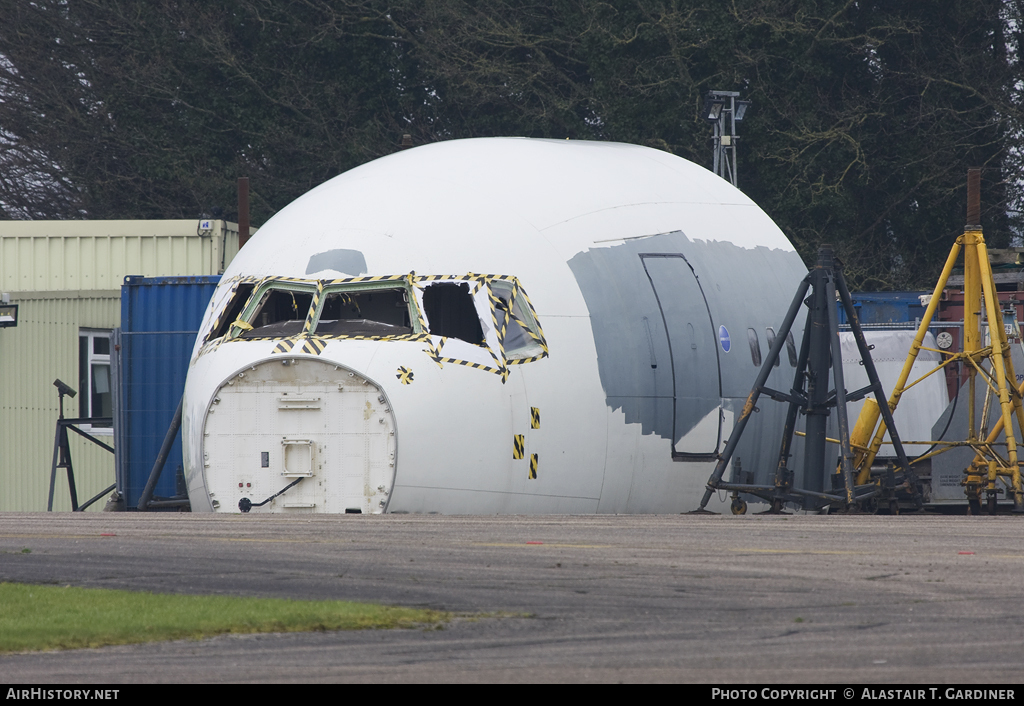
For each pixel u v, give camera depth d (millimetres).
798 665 28156
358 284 67312
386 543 47594
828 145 188000
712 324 75188
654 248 75250
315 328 66375
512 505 65625
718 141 136375
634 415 69688
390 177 74000
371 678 27328
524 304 67938
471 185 72750
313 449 63719
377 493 63062
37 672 28375
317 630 32438
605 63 194000
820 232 191375
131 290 96562
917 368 99312
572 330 68500
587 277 70688
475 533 51156
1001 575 39812
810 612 34094
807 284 73875
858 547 46438
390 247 68375
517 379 65938
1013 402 81562
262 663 29000
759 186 194750
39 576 40375
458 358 65062
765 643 30406
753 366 77125
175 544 47500
